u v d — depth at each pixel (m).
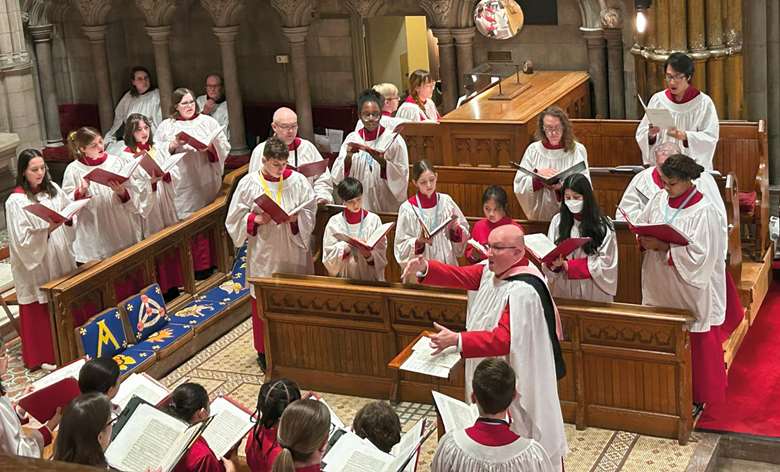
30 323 16.77
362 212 15.38
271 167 15.52
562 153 16.09
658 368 13.34
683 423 13.38
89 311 16.39
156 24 26.14
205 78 27.48
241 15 26.11
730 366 15.28
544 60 23.58
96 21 26.77
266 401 10.05
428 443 13.74
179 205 19.53
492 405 9.03
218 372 16.56
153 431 9.86
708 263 13.27
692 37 20.19
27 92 25.55
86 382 10.86
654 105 17.12
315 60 26.14
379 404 10.38
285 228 15.73
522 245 11.26
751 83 19.78
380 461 9.62
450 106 24.47
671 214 13.55
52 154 27.36
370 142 18.00
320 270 17.23
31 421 11.73
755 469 13.40
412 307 14.49
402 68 27.78
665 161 13.45
